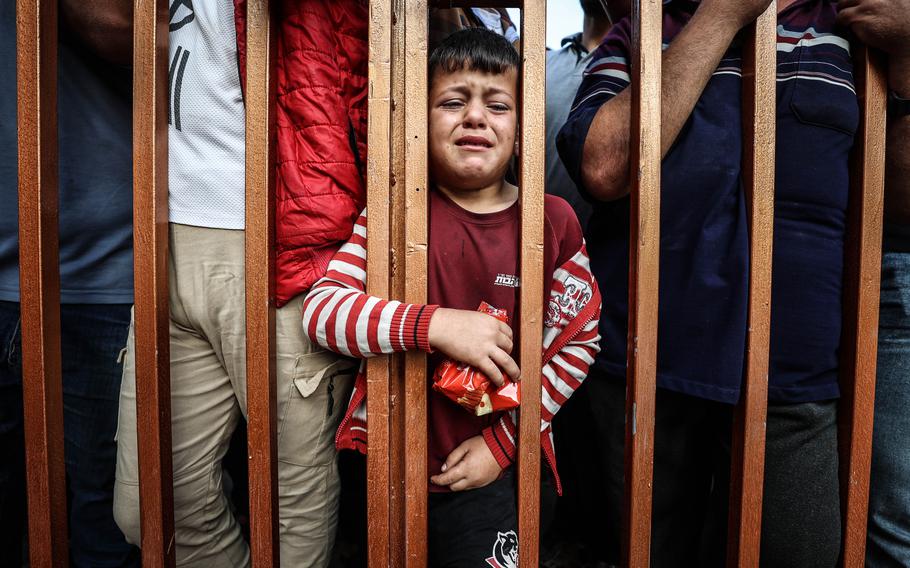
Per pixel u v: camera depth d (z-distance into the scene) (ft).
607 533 6.00
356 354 3.79
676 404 4.47
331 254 4.12
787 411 4.15
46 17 3.70
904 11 3.83
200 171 4.12
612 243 4.67
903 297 4.71
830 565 4.23
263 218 3.72
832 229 4.17
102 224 5.01
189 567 4.58
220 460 4.64
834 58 4.12
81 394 5.15
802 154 4.11
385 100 3.64
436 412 4.32
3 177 4.74
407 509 3.79
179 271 4.16
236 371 4.29
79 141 4.88
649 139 3.64
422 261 3.74
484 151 4.11
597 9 6.66
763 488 4.18
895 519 4.66
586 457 5.54
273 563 3.89
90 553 5.37
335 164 3.94
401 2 3.64
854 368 4.11
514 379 3.86
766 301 3.89
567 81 6.80
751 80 3.92
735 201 4.09
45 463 3.75
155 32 3.60
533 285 3.70
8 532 5.14
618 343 4.58
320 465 4.48
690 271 4.14
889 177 4.46
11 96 4.75
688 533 4.91
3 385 4.84
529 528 3.80
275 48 3.84
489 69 4.08
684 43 3.98
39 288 3.68
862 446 4.14
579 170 4.32
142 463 3.70
